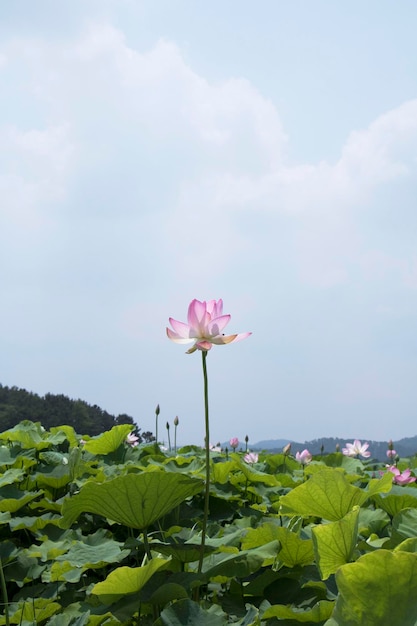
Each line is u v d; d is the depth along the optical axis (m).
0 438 4.62
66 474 3.83
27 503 3.63
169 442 5.87
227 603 2.54
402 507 2.99
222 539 2.53
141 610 2.40
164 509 2.35
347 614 1.71
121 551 2.60
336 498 2.51
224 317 2.37
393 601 1.69
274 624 2.28
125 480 2.24
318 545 2.22
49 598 2.81
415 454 6.02
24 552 3.03
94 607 2.49
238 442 5.46
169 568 2.49
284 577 2.56
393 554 1.68
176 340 2.40
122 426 4.50
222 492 3.63
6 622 2.49
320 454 5.75
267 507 3.61
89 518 3.42
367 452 5.32
